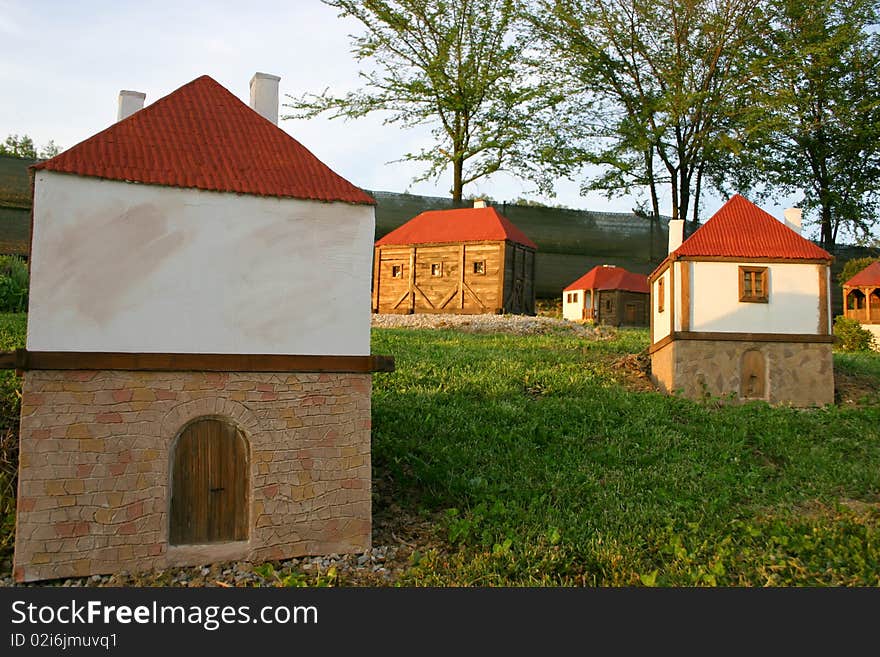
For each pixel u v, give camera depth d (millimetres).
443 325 27984
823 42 36094
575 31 37750
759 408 15477
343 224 8641
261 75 10023
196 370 7961
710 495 10430
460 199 41000
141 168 7898
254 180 8336
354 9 39000
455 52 39375
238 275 8148
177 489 7977
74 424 7551
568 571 8211
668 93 36344
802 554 8531
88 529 7547
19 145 71375
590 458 11859
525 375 17250
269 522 8203
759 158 37344
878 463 12086
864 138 39594
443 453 11500
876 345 29594
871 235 41812
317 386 8484
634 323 41250
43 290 7449
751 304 16703
